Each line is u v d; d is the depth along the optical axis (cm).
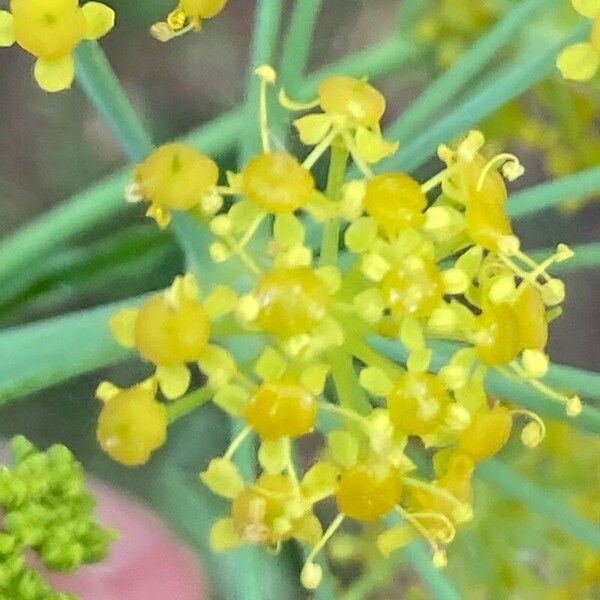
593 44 5
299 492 5
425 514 5
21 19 5
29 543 5
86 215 7
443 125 5
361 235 5
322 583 6
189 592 8
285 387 5
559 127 7
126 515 8
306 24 6
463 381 5
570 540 7
